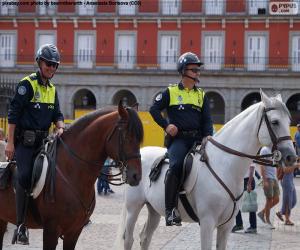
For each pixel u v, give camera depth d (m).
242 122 7.95
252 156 7.83
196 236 12.86
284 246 12.07
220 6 48.84
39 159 7.29
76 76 49.28
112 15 49.53
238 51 48.53
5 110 20.59
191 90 8.44
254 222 13.77
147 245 9.09
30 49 50.56
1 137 14.52
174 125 8.30
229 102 47.66
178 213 8.20
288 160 7.40
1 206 7.71
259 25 48.28
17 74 50.19
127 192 8.97
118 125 6.91
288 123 7.58
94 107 51.81
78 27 50.12
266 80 47.31
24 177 7.23
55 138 7.46
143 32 49.53
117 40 49.78
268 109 7.61
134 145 6.84
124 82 48.69
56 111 7.72
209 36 48.91
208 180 7.94
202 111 8.48
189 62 8.31
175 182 8.11
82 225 7.34
